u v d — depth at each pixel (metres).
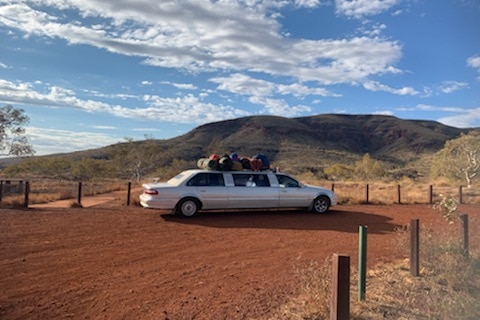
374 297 5.53
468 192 25.95
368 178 50.09
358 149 171.62
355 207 16.80
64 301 5.52
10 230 10.00
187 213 12.30
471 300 5.08
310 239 9.79
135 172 53.38
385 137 176.75
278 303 5.42
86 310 5.23
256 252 8.40
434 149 136.38
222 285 6.24
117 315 5.08
